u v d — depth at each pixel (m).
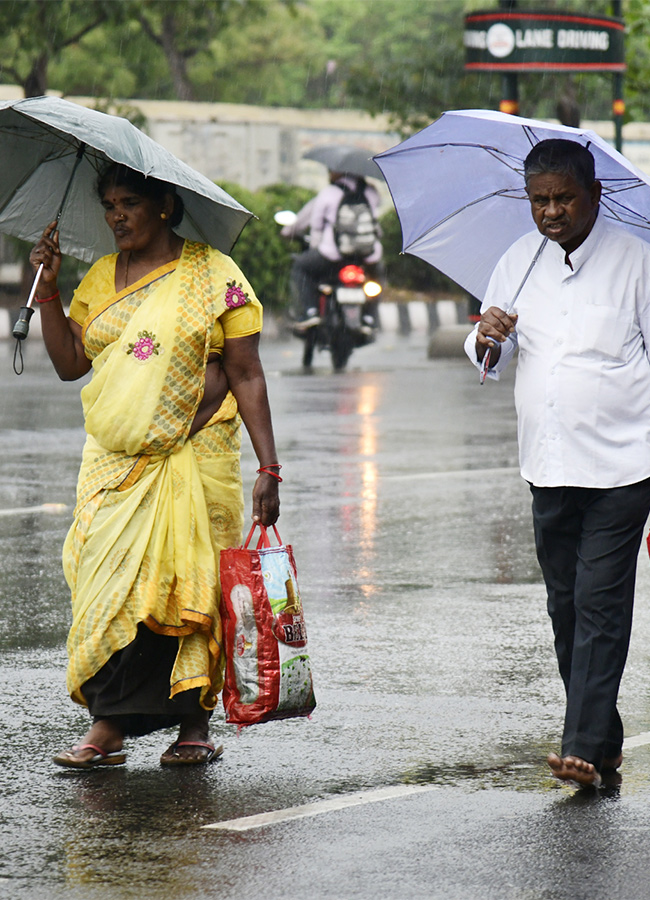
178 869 7.12
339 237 36.94
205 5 55.91
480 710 9.92
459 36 54.53
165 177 8.45
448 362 40.69
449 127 8.91
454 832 7.62
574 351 8.39
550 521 8.62
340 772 8.65
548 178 8.20
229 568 8.63
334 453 22.22
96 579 8.67
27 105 8.44
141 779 8.53
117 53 71.00
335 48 98.50
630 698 10.26
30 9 50.31
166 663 8.78
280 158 64.31
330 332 37.12
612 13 40.16
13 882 6.96
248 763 8.84
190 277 8.81
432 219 9.42
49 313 9.10
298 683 8.69
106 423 8.70
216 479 8.90
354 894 6.82
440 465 21.16
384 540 15.91
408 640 11.79
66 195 9.15
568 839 7.52
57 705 10.02
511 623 12.39
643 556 15.35
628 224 8.98
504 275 8.71
